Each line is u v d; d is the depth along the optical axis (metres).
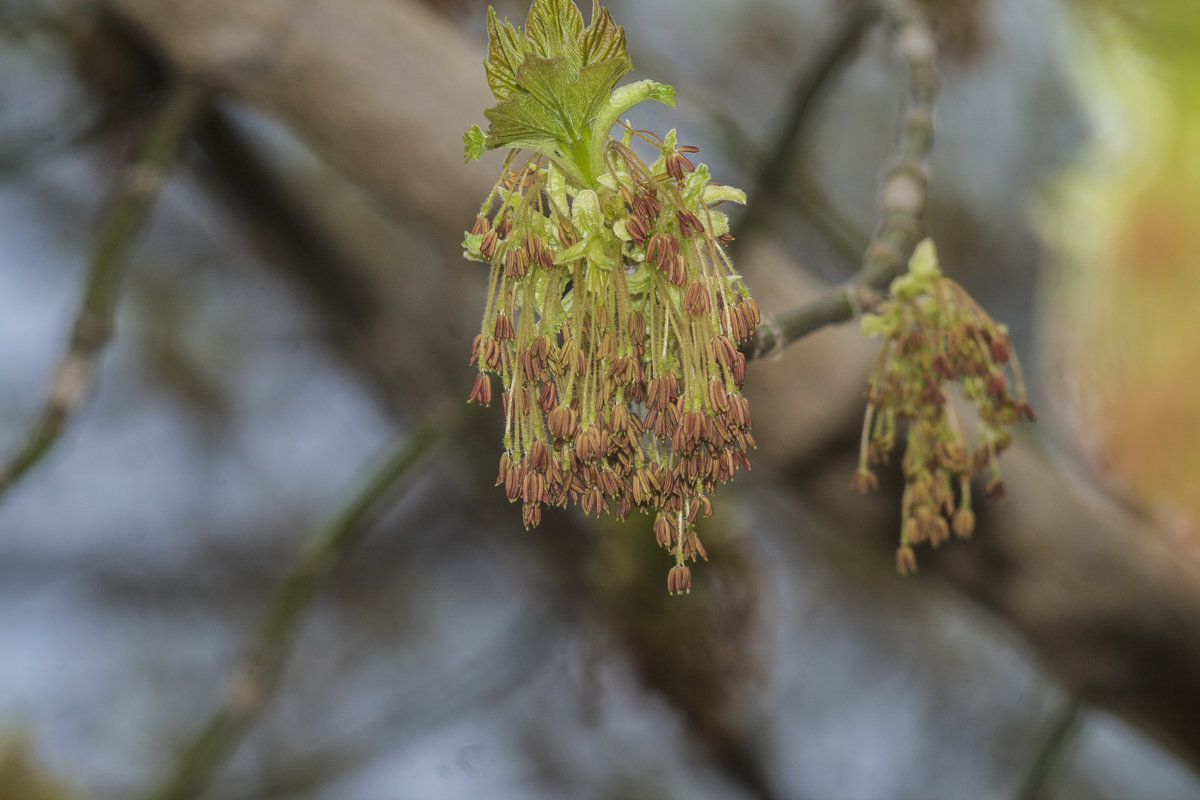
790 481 0.74
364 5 0.74
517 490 0.63
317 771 1.06
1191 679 0.73
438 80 0.73
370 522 0.78
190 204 1.22
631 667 0.93
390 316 0.96
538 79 0.63
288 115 0.74
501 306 0.63
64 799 1.08
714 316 0.63
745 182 1.02
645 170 0.63
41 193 1.17
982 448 0.66
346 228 0.95
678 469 0.63
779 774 1.18
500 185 0.63
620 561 0.90
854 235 0.88
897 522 0.74
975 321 0.66
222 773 1.17
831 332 0.73
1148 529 0.72
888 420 0.66
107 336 0.73
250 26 0.74
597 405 0.63
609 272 0.63
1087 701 0.75
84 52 0.82
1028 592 0.73
